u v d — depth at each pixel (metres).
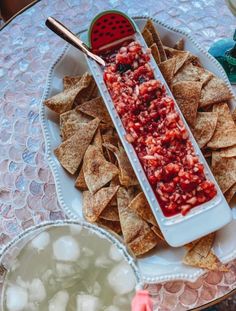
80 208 0.59
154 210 0.56
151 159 0.57
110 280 0.49
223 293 0.57
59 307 0.48
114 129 0.60
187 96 0.59
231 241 0.57
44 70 0.66
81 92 0.62
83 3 0.67
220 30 0.66
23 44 0.67
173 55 0.62
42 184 0.61
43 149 0.62
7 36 0.67
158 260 0.57
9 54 0.67
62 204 0.58
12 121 0.64
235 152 0.58
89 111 0.60
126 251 0.50
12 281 0.49
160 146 0.57
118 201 0.58
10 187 0.61
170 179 0.57
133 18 0.62
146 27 0.62
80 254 0.49
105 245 0.49
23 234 0.49
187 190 0.56
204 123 0.59
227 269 0.57
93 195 0.58
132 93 0.59
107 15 0.59
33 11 0.68
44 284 0.49
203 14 0.67
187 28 0.66
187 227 0.56
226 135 0.58
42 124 0.61
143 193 0.57
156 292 0.57
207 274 0.57
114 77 0.60
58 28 0.62
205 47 0.66
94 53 0.61
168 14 0.67
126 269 0.49
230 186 0.57
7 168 0.62
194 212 0.56
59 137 0.61
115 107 0.59
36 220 0.60
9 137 0.63
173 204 0.56
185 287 0.57
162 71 0.61
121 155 0.59
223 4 0.67
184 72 0.61
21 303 0.48
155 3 0.67
